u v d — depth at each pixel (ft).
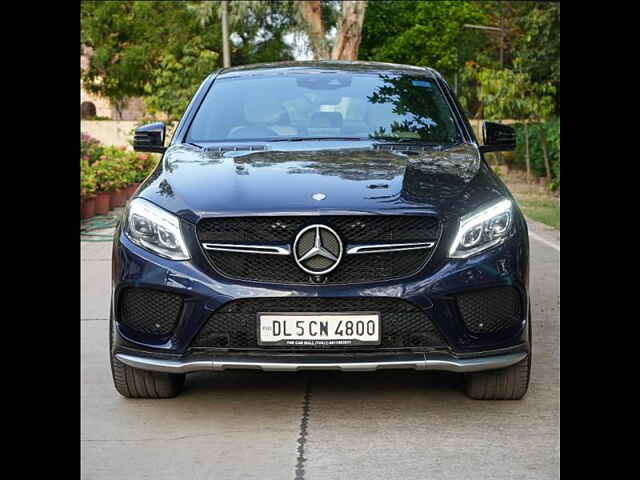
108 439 12.62
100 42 122.01
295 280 12.87
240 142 16.15
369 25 119.85
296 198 13.09
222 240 13.01
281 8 96.73
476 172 14.32
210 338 12.99
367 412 13.76
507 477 11.09
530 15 61.67
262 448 12.23
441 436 12.65
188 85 82.89
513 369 13.78
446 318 12.89
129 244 13.38
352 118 16.83
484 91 63.16
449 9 116.37
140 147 17.11
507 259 13.12
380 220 12.95
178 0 120.16
